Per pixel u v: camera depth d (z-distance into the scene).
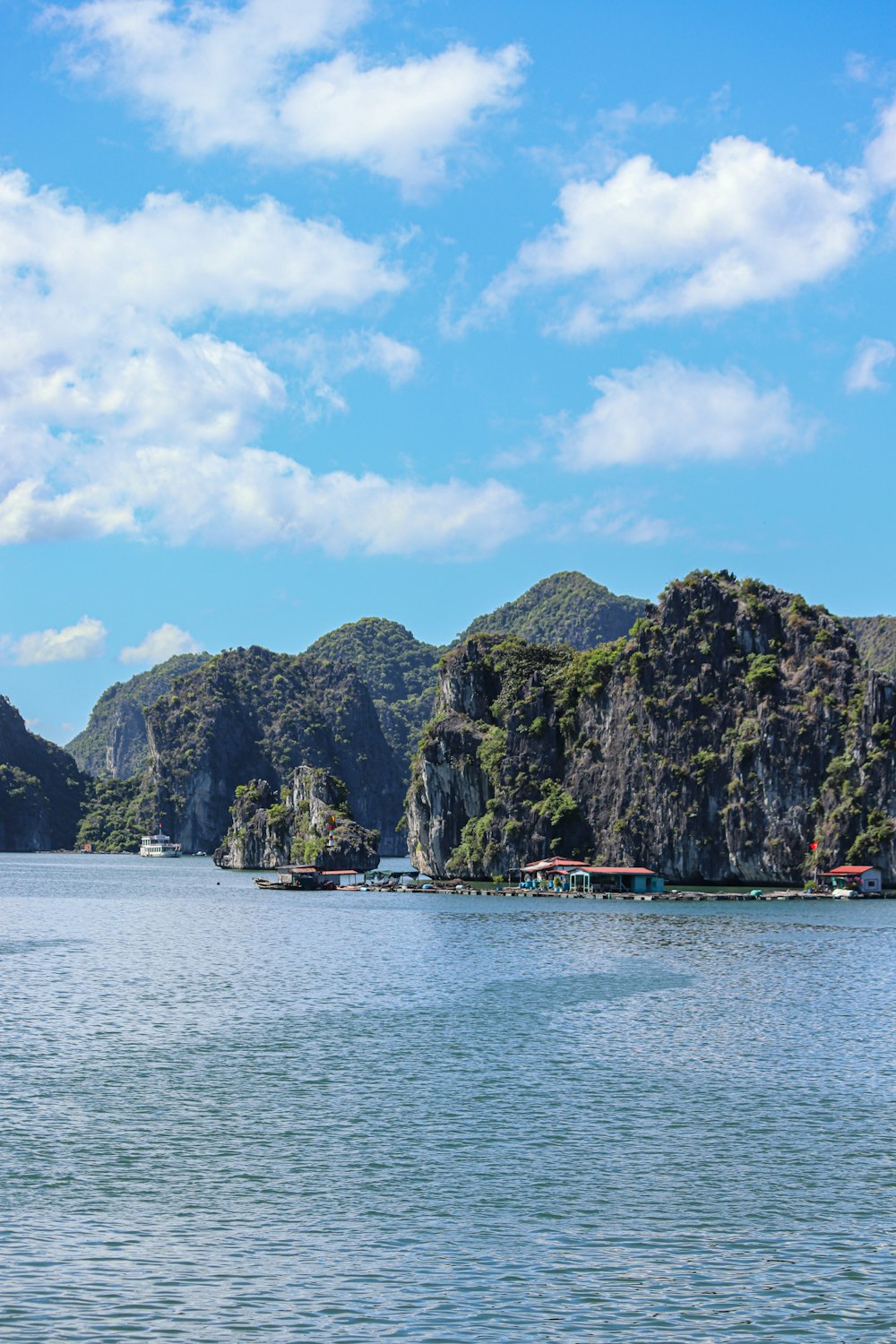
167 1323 35.22
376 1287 37.91
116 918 170.50
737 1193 46.31
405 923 161.12
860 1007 85.50
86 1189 46.06
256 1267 39.25
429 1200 45.38
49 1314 35.62
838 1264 39.91
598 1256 40.38
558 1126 54.59
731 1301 37.22
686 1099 59.09
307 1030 76.06
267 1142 51.97
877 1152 51.12
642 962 112.31
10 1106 56.97
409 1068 65.38
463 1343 34.38
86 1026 76.88
